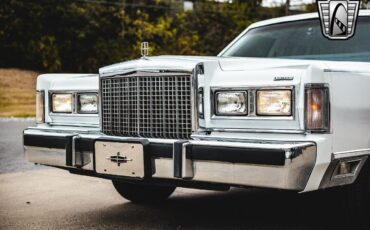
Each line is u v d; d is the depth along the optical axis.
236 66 3.56
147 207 4.97
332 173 3.39
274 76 3.34
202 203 5.16
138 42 43.25
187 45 45.69
